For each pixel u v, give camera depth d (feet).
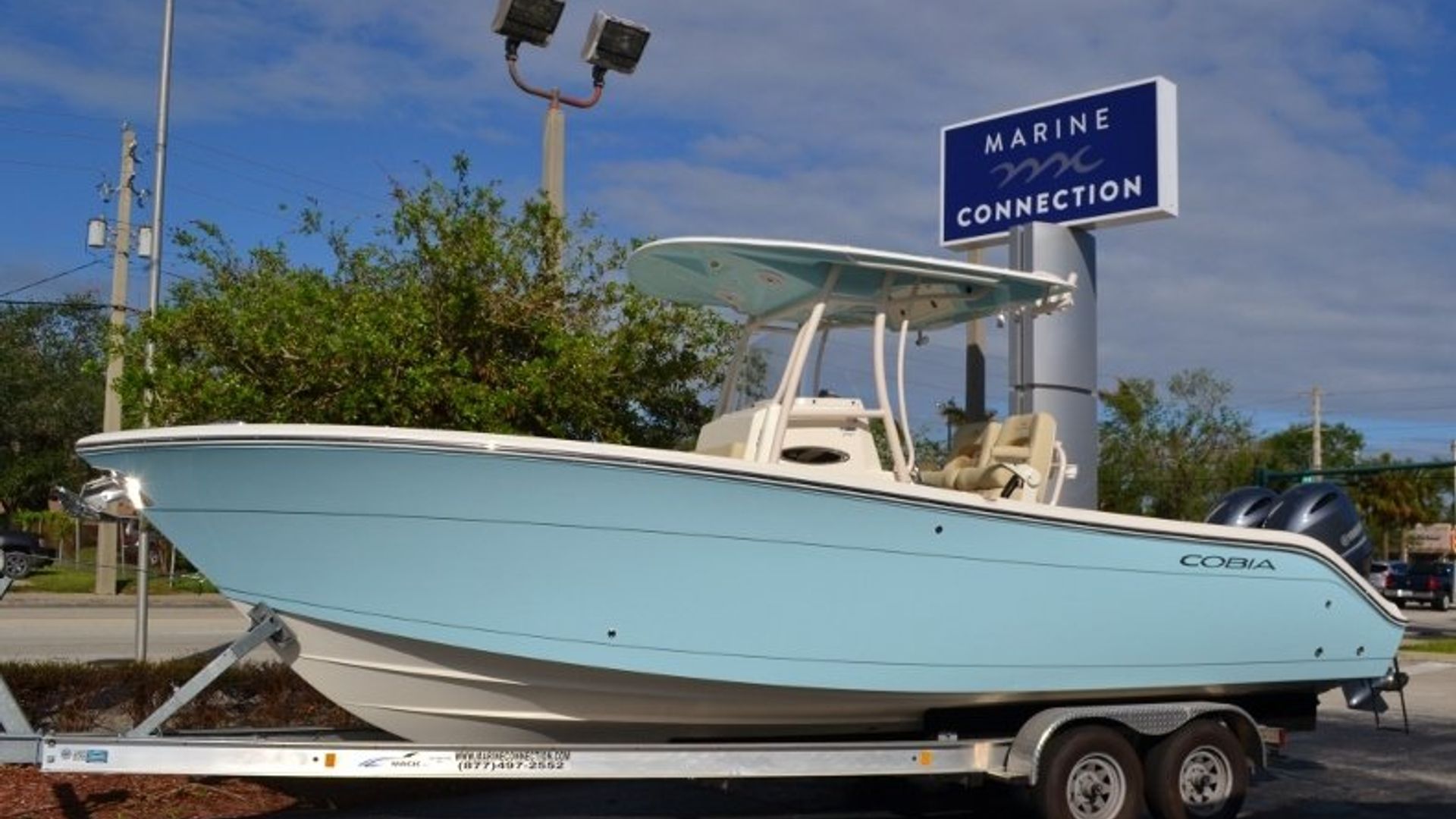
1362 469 91.45
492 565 19.62
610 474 19.43
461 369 29.07
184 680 26.84
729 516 19.98
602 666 19.98
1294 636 24.29
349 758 19.67
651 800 25.98
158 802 23.65
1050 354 38.91
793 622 20.49
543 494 19.38
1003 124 43.34
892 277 23.15
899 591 21.01
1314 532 25.67
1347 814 25.81
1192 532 23.08
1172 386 124.98
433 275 31.17
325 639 20.34
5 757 19.08
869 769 21.52
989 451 25.16
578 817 24.27
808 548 20.42
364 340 28.27
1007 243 42.65
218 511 19.80
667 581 19.95
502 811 24.54
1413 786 28.81
